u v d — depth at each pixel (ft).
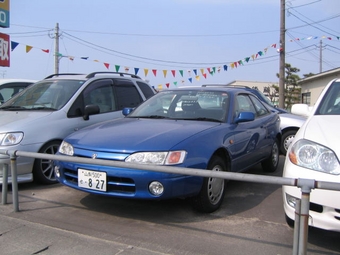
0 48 29.14
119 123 14.89
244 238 10.91
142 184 11.44
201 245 10.36
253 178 8.74
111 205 13.93
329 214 9.29
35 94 19.53
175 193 11.52
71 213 13.04
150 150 11.58
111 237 10.90
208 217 12.77
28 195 15.24
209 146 12.60
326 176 9.29
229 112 15.11
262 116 18.70
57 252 9.87
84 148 12.51
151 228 11.66
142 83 24.08
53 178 16.98
